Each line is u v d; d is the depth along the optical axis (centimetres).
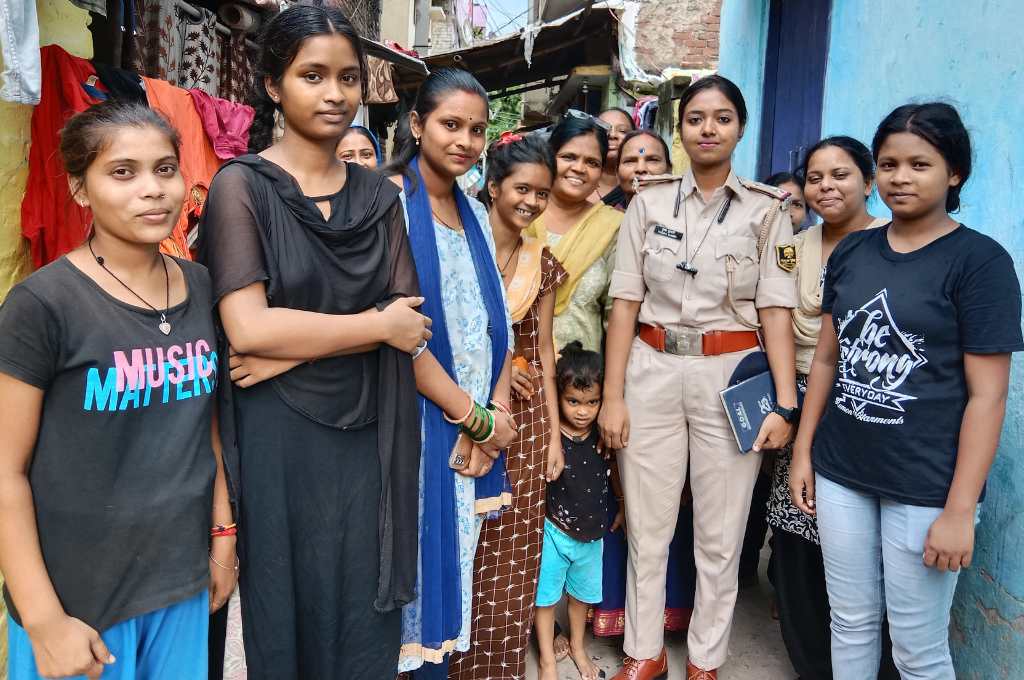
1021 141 201
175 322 135
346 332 142
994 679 202
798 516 231
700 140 218
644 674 240
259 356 140
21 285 121
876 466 177
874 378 176
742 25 521
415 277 164
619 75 747
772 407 224
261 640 146
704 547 235
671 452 235
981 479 162
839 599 195
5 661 217
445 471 179
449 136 182
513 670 223
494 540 215
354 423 152
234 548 148
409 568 158
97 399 125
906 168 166
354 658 156
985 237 164
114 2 314
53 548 124
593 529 240
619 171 318
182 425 134
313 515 148
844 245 194
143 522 129
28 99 192
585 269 264
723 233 222
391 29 1152
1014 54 207
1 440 119
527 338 224
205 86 395
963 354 164
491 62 868
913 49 274
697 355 226
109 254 131
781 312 223
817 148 239
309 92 140
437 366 171
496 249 217
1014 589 195
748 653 267
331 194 149
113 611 128
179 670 140
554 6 940
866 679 196
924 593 175
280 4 425
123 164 125
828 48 374
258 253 138
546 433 224
